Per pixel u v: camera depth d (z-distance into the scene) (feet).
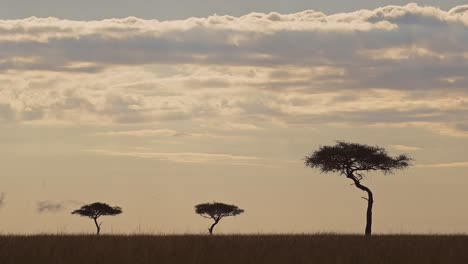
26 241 197.67
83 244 188.34
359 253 175.63
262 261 161.48
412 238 243.19
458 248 194.18
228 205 642.63
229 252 172.24
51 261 155.53
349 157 393.70
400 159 395.75
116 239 211.82
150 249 173.78
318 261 163.73
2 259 155.33
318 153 401.49
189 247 178.91
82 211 647.97
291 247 188.75
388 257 169.89
